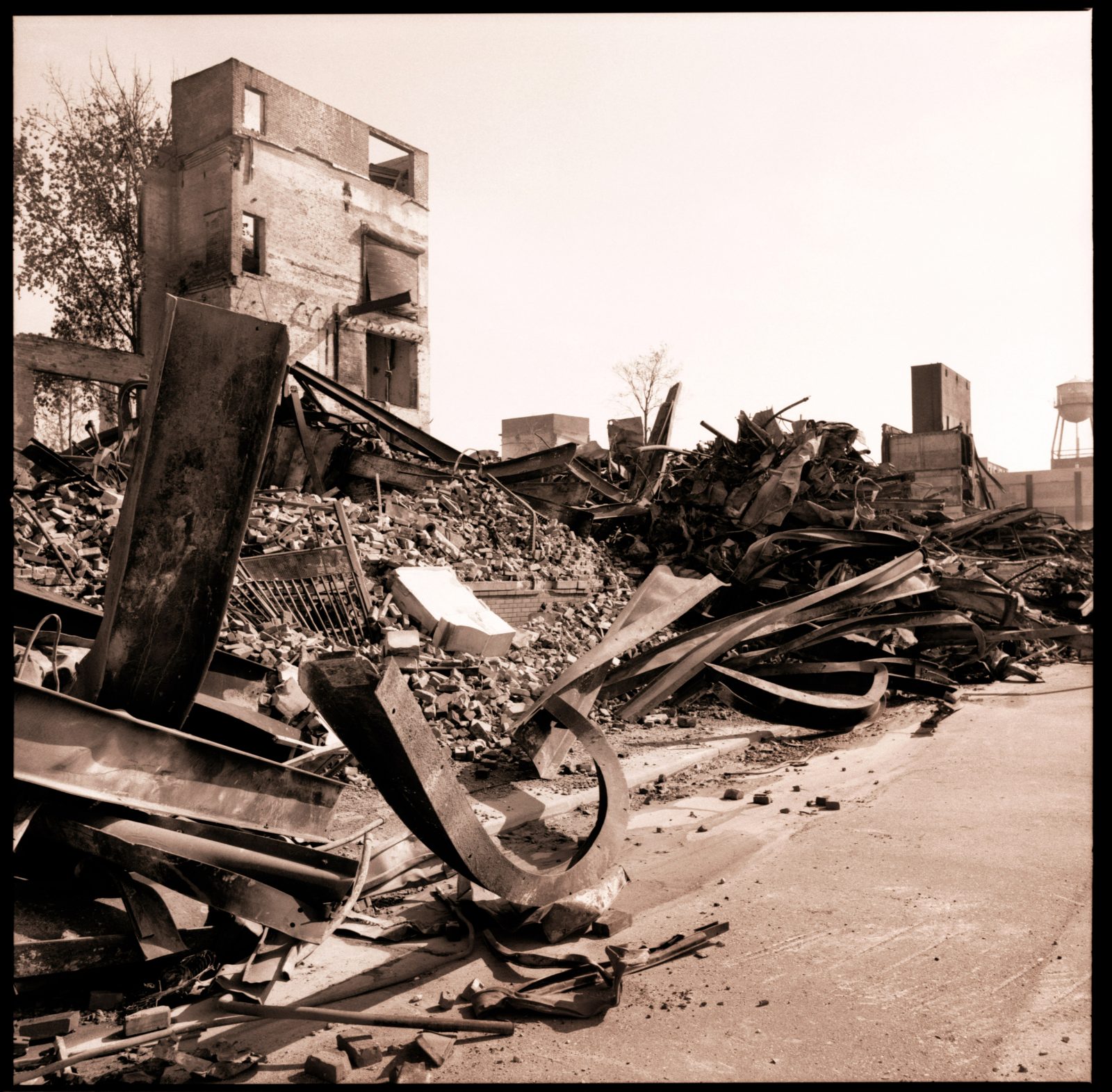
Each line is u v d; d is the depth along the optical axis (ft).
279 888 13.20
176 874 11.77
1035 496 97.60
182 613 13.08
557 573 49.65
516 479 64.34
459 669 31.94
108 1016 11.15
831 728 33.22
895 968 12.56
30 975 10.75
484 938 13.98
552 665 38.40
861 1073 9.70
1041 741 29.12
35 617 17.24
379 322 99.55
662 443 74.84
